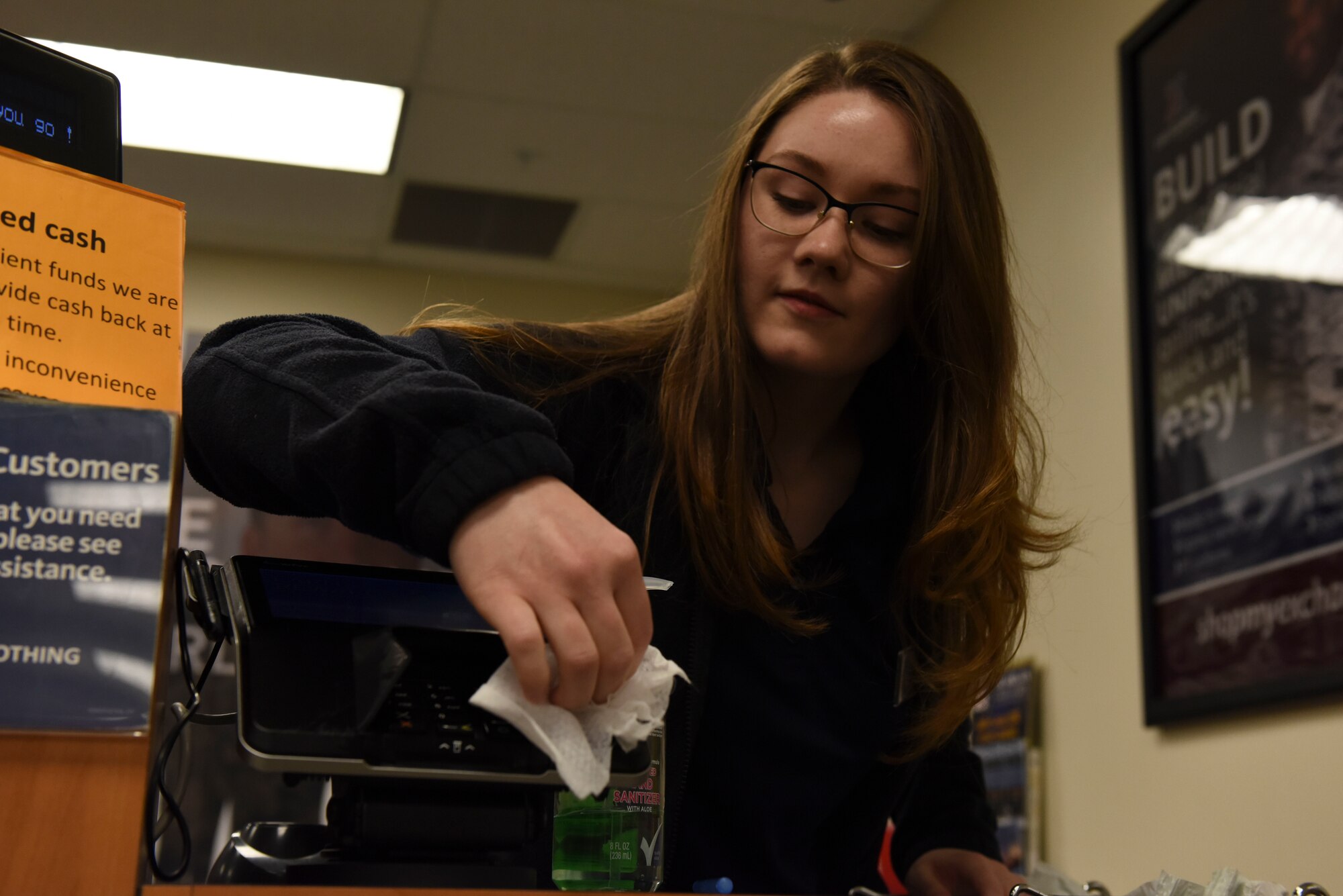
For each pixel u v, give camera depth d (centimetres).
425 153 418
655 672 65
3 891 45
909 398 111
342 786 62
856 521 105
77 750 47
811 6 345
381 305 497
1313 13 208
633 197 445
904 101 102
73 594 48
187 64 369
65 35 354
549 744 58
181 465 52
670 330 107
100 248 58
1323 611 195
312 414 67
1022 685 284
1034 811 274
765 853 98
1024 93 312
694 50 362
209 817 224
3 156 56
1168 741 234
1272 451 210
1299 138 209
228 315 481
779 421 108
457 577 61
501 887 62
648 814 79
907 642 107
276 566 67
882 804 108
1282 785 202
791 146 99
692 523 96
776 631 99
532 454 61
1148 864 237
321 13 347
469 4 342
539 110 393
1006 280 109
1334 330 197
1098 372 270
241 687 58
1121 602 253
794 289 97
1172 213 245
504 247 485
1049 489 269
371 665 61
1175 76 247
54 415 49
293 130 405
